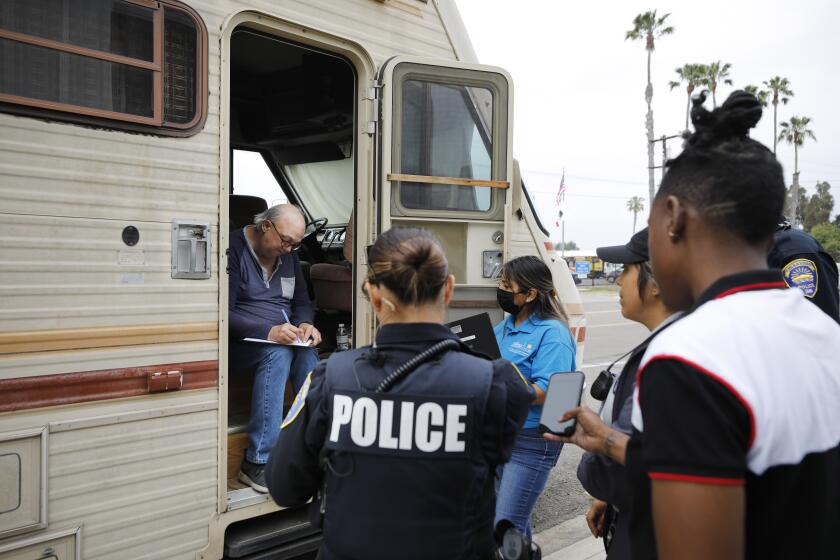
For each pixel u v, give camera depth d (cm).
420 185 307
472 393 135
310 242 453
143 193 216
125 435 212
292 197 491
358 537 129
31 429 192
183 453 227
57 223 197
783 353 91
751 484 92
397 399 132
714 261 101
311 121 429
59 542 198
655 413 90
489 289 327
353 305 308
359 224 303
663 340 95
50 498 195
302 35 268
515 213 361
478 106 323
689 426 86
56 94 198
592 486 158
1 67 188
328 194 467
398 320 144
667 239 107
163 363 221
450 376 136
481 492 136
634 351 153
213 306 235
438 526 129
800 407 90
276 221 281
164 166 221
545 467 255
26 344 191
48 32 197
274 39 270
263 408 275
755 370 88
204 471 233
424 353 137
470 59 339
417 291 140
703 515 83
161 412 221
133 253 213
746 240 100
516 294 267
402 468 130
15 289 189
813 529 92
